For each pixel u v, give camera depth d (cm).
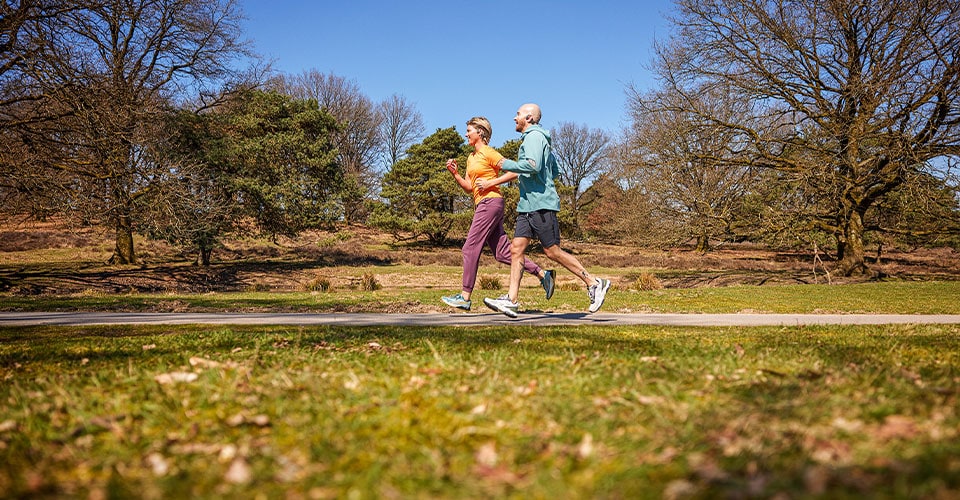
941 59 1761
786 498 131
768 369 299
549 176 653
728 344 440
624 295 1357
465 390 254
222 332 555
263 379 278
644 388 250
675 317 841
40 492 150
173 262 3078
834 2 1947
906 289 1487
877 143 1938
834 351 384
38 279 2269
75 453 182
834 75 2066
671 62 2231
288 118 3097
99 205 1962
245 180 2694
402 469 161
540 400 230
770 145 2194
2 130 1759
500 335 511
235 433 200
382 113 5909
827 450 161
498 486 150
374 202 4497
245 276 2727
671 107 2239
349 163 5581
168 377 286
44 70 1609
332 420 208
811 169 1994
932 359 357
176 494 147
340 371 303
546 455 172
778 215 2092
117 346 479
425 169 4400
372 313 941
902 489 130
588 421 203
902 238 2591
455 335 513
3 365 390
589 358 346
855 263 2281
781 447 164
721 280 2450
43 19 1612
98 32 1772
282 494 147
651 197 2412
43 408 241
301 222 3034
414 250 4206
